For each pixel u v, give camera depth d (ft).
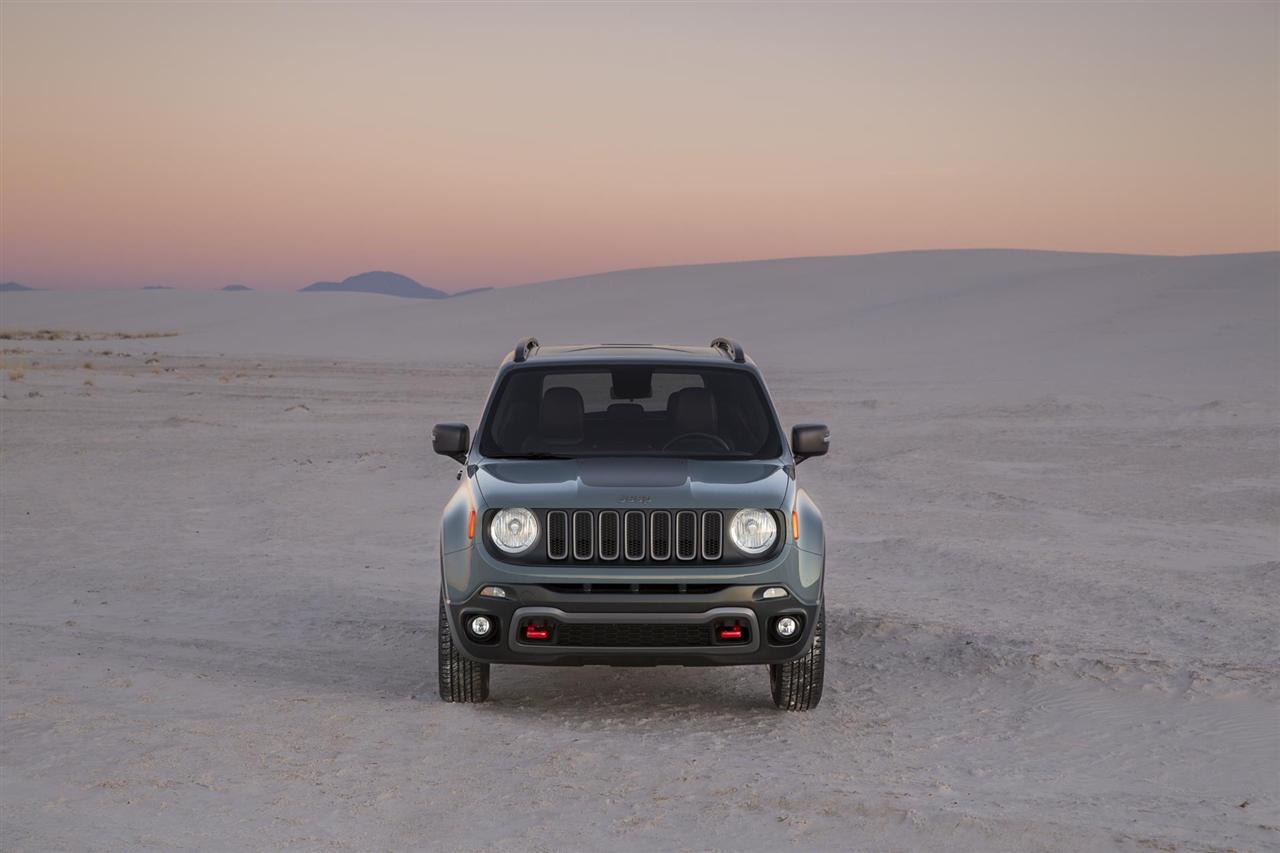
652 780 17.72
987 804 16.87
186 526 49.19
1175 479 66.85
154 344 317.22
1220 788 18.08
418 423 99.86
